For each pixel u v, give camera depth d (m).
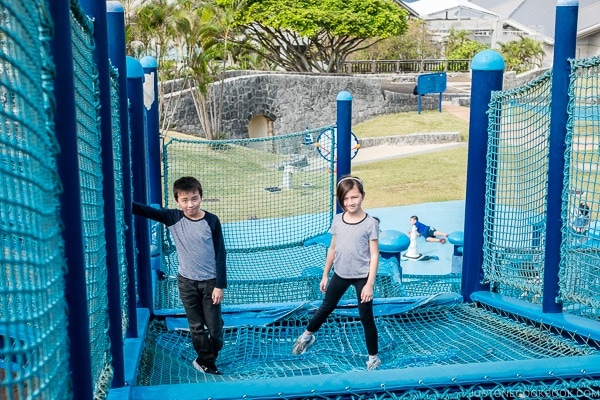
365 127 35.84
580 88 4.84
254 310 5.69
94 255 3.40
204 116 32.66
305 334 5.10
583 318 4.94
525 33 61.75
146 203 5.57
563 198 4.91
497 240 5.82
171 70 33.47
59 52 2.52
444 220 18.61
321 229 10.56
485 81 5.77
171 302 6.54
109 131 3.63
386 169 26.31
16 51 1.97
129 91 5.48
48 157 2.30
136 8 30.09
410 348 5.11
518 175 5.75
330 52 45.28
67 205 2.60
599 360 4.17
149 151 7.54
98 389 3.29
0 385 1.84
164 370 4.61
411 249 14.64
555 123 4.88
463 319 5.62
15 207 2.04
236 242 10.59
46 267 2.20
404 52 52.72
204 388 3.84
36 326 2.08
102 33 3.57
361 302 4.82
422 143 32.38
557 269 4.99
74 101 2.59
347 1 41.47
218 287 4.70
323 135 9.79
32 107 2.09
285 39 43.34
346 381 3.92
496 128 5.77
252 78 34.66
